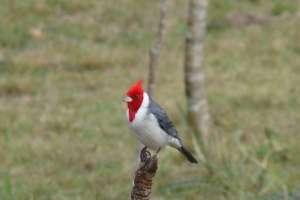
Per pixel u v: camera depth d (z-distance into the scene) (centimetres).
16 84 2895
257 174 1889
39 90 2883
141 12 3809
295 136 2361
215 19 3762
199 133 2225
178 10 3891
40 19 3653
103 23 3688
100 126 2478
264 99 2748
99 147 2286
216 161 2009
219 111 2592
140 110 1070
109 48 3419
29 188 1938
